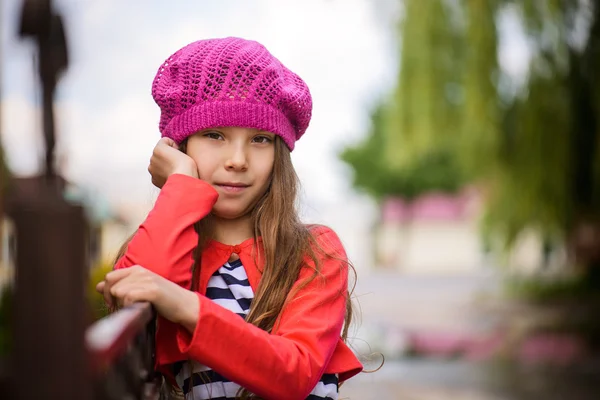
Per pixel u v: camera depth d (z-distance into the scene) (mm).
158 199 1400
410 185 40188
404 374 8773
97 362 742
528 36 10438
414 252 43469
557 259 15898
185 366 1465
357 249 49281
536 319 14102
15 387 708
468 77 10086
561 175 11070
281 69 1585
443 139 10734
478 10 9930
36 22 753
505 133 10984
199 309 1225
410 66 10578
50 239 721
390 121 10953
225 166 1483
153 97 1591
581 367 9461
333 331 1421
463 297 20750
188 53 1544
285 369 1276
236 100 1481
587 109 10945
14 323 716
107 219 9578
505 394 7430
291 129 1580
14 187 761
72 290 725
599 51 10695
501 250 12492
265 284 1460
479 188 12297
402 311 17281
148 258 1332
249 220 1560
